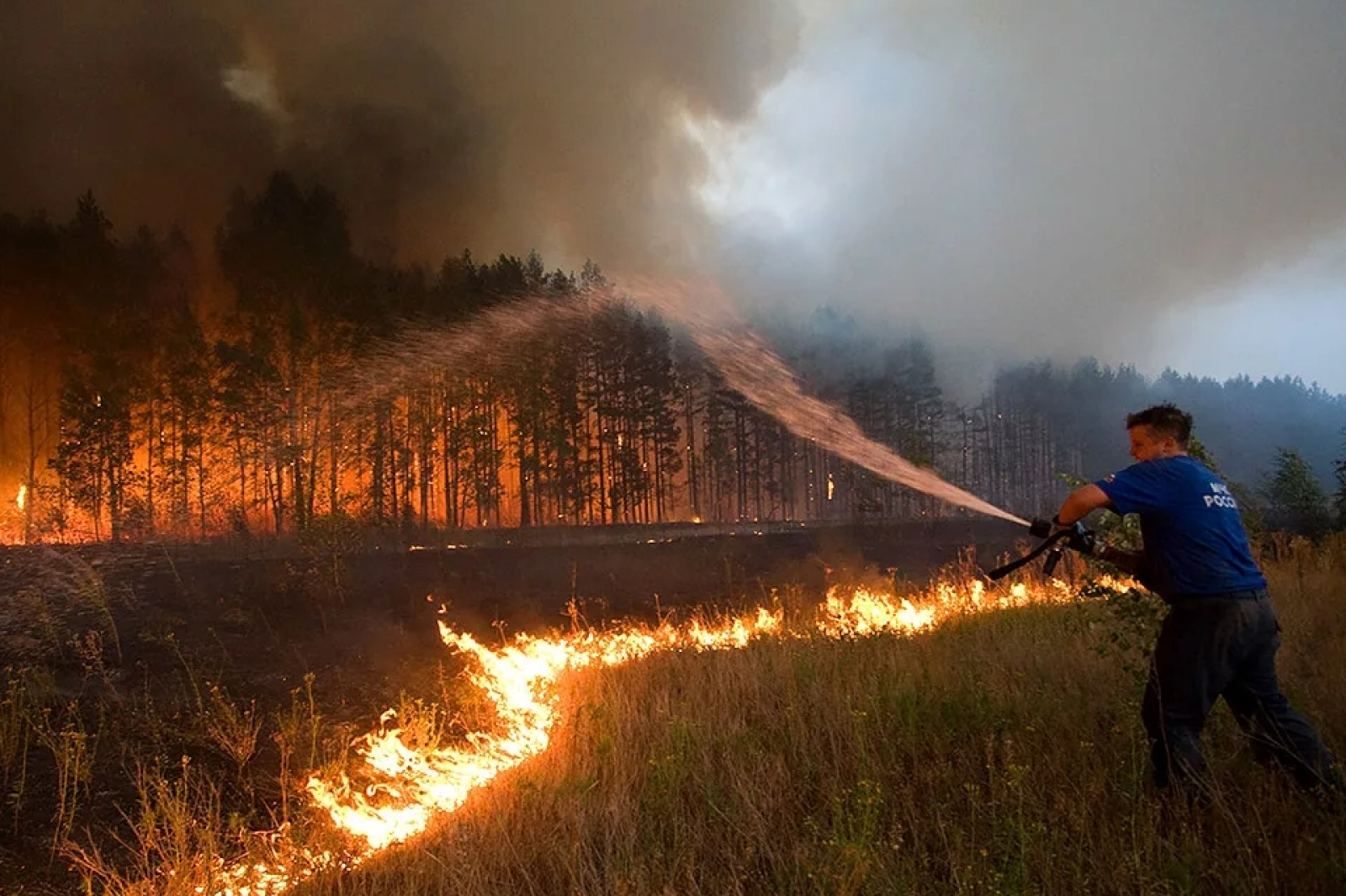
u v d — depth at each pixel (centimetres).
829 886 339
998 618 875
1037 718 491
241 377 3023
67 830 432
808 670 644
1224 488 402
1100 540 441
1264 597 391
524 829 420
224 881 388
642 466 4591
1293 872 327
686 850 381
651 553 1634
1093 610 752
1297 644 635
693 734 509
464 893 357
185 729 578
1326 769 383
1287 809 368
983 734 483
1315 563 1121
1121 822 372
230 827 439
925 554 1800
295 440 3138
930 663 641
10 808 457
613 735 525
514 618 1019
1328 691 511
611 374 4403
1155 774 401
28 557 1134
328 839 423
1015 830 359
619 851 378
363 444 3278
